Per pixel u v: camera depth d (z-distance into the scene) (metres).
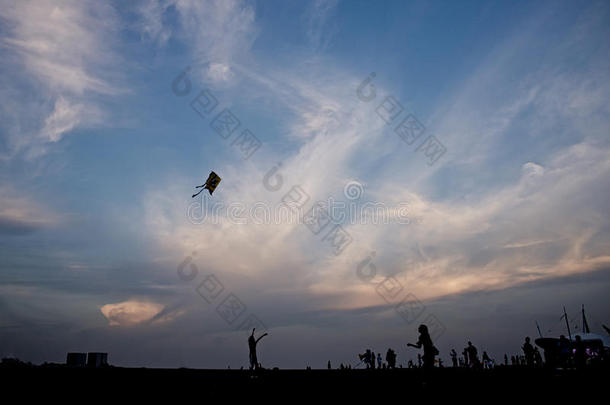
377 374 27.83
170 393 14.98
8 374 19.73
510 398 12.26
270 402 12.67
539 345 26.69
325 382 20.94
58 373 21.20
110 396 13.59
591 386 14.28
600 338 27.23
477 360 31.47
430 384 15.32
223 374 26.42
